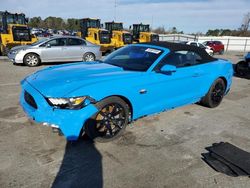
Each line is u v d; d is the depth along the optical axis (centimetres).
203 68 509
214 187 283
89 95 332
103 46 1873
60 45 1159
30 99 353
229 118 502
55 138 375
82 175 293
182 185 283
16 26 1431
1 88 650
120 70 409
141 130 420
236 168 316
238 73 1083
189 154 350
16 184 272
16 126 410
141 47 479
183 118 487
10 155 325
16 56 1077
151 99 414
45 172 295
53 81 354
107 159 328
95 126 351
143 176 296
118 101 364
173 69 409
